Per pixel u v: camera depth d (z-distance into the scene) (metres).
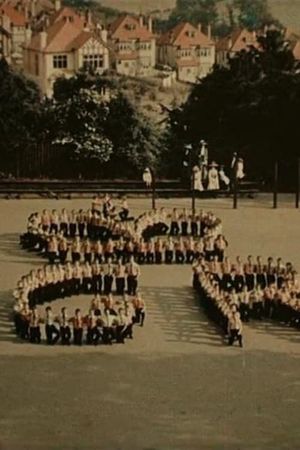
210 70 89.81
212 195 79.19
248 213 73.31
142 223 64.69
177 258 59.88
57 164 85.75
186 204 76.12
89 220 64.81
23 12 87.31
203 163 80.31
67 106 85.75
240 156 87.06
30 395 38.53
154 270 58.38
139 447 34.03
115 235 63.59
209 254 59.69
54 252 58.75
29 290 50.25
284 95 87.69
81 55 88.00
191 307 50.81
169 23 89.75
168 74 89.31
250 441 34.53
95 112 85.81
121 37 88.69
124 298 48.78
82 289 53.47
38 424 35.78
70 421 36.06
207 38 89.75
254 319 49.22
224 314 46.44
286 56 89.81
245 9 90.56
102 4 89.06
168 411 37.00
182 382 40.06
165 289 54.06
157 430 35.34
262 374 41.09
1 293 52.44
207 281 50.41
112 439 34.62
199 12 89.94
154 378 40.47
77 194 79.19
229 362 42.59
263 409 37.28
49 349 44.28
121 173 86.19
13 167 85.81
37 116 86.44
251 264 54.22
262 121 87.81
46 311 46.06
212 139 88.19
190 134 88.19
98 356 43.28
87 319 44.91
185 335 46.28
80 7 88.56
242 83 88.69
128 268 53.16
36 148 85.75
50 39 87.50
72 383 39.88
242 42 90.38
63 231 64.81
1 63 86.25
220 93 88.56
